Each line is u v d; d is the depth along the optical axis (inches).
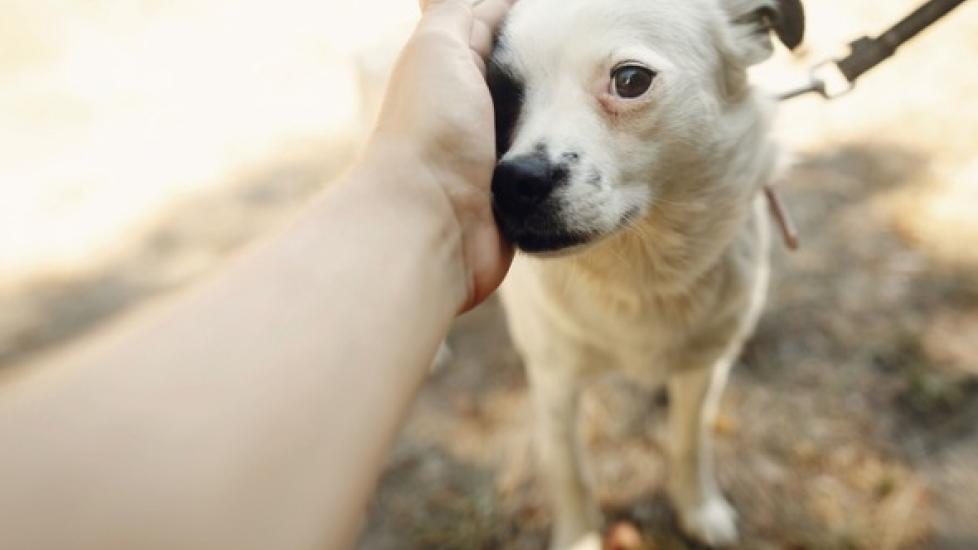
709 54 13.9
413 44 11.2
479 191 10.8
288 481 6.5
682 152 13.7
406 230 9.3
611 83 12.9
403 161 10.0
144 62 50.6
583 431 22.6
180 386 6.4
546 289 16.4
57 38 54.2
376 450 7.4
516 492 21.5
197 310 7.2
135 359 6.5
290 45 50.0
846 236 26.7
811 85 15.6
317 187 37.0
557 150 12.3
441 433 23.5
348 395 7.3
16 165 42.3
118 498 5.5
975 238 25.8
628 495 21.0
